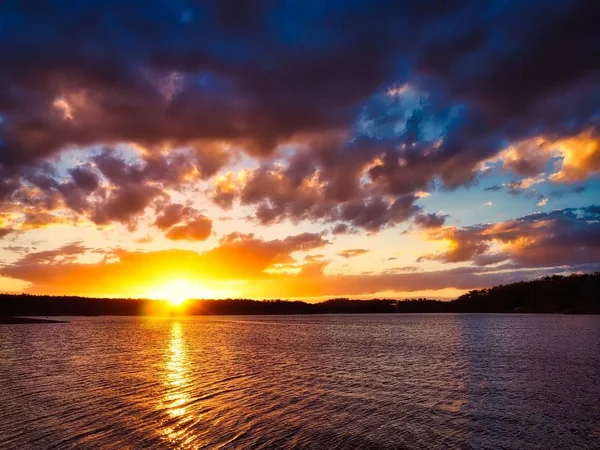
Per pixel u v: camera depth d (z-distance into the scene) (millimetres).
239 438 20891
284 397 29750
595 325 133000
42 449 19312
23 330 106875
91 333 99562
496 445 20719
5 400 28391
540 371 42469
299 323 180375
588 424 24219
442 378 38188
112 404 27391
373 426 23125
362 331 114875
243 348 65875
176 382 35281
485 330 113250
